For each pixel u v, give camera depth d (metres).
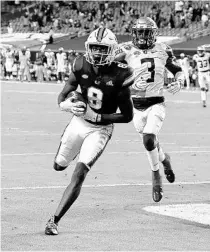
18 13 142.38
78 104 20.33
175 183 28.88
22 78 111.75
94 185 28.05
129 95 20.64
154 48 26.84
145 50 26.73
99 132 20.88
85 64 20.45
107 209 23.70
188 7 123.50
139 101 26.62
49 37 124.12
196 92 93.06
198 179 29.86
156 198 24.58
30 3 142.00
